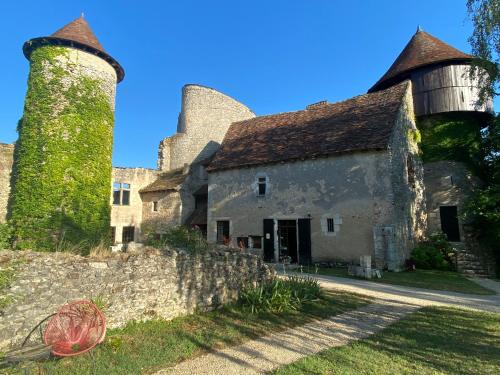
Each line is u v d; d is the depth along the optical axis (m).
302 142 18.45
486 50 12.87
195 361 4.89
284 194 17.92
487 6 12.28
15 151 17.59
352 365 4.69
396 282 12.04
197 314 7.54
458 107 18.92
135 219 26.38
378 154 15.34
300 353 5.21
